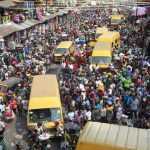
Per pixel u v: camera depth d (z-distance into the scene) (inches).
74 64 1332.4
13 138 857.5
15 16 1850.4
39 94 895.1
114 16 2546.8
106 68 1272.1
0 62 1339.8
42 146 768.3
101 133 546.9
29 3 2055.9
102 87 1009.5
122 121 839.1
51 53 1614.2
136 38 1846.7
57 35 2023.9
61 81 1118.4
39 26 2156.7
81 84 1031.6
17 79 1106.7
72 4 2568.9
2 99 988.6
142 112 890.1
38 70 1284.4
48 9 2338.8
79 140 519.5
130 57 1379.2
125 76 1144.2
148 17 1984.5
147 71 1176.8
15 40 1780.3
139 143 517.0
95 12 3223.4
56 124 818.2
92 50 1483.8
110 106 879.7
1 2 1786.4
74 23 2657.5
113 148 502.6
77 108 929.5
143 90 980.6
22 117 983.0
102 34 1690.5
